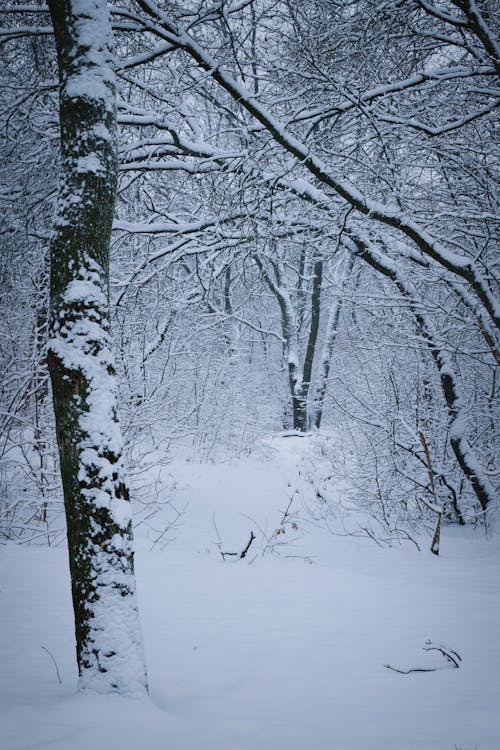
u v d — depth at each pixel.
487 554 8.89
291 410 27.47
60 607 5.89
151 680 4.27
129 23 7.59
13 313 9.93
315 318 23.66
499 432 11.12
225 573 7.63
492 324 9.99
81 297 3.99
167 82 10.05
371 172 9.85
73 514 3.81
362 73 9.02
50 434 9.48
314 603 6.34
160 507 10.91
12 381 9.66
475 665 4.52
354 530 11.14
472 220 9.81
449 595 6.59
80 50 4.25
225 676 4.39
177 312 12.09
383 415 11.05
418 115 9.36
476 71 8.17
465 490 11.52
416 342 11.84
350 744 3.23
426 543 9.85
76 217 4.07
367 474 11.56
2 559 7.45
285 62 9.62
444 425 11.25
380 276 13.05
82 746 2.97
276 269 24.06
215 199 10.10
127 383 10.71
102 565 3.74
